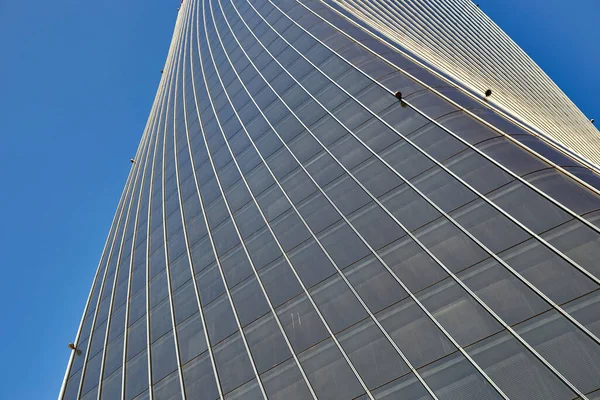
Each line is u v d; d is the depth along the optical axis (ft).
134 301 117.29
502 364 56.39
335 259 82.12
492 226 69.97
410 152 89.86
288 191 104.42
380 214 83.20
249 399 71.61
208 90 183.42
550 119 187.21
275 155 118.21
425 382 59.47
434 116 94.12
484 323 60.75
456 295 65.36
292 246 91.15
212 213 119.85
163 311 104.32
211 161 141.18
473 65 195.42
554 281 60.03
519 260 64.23
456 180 79.51
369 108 106.93
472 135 86.22
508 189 73.56
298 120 122.01
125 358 101.35
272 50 163.94
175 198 142.10
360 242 81.56
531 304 59.52
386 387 61.57
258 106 142.82
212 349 84.84
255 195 112.06
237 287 92.84
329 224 89.15
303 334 74.74
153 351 96.07
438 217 75.97
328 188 96.78
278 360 73.87
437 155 85.76
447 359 60.03
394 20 189.78
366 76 117.50
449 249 70.90
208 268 104.06
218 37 219.82
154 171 173.78
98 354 111.65
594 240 61.46
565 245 62.69
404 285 70.79
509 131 86.17
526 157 78.43
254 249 97.91
